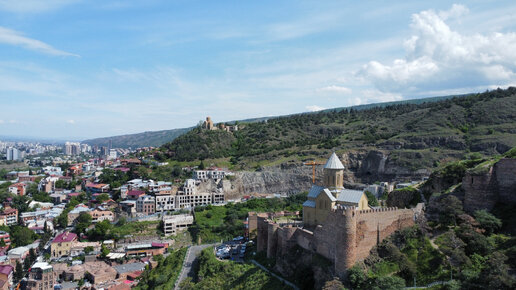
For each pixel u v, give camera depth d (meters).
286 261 101.06
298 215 158.75
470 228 80.69
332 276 83.50
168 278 135.00
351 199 101.81
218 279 113.94
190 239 195.12
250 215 158.75
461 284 69.69
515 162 86.44
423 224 89.94
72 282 158.38
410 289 74.88
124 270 165.00
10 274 164.00
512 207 85.12
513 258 69.94
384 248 85.44
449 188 100.44
